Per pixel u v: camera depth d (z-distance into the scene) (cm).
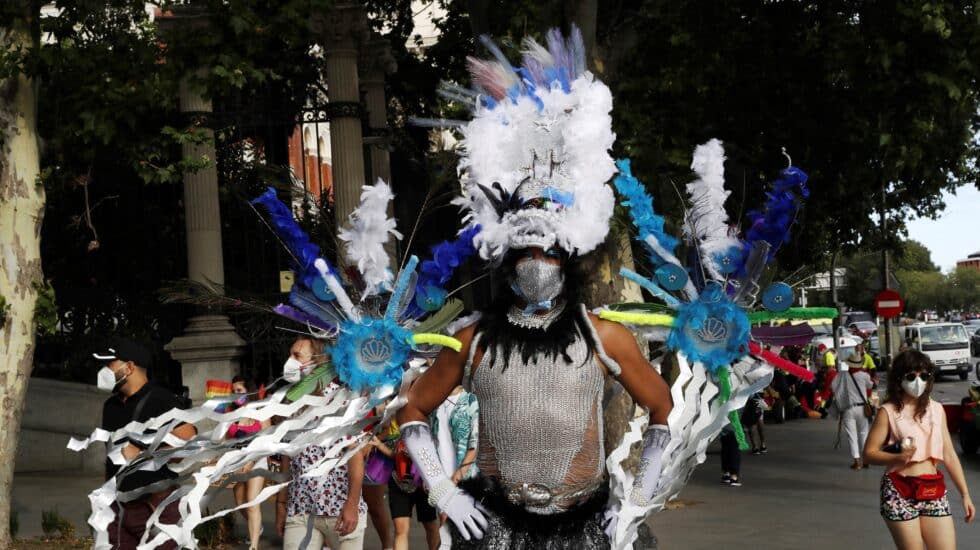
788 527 1173
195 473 428
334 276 424
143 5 1184
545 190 387
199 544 1004
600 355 381
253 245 1808
